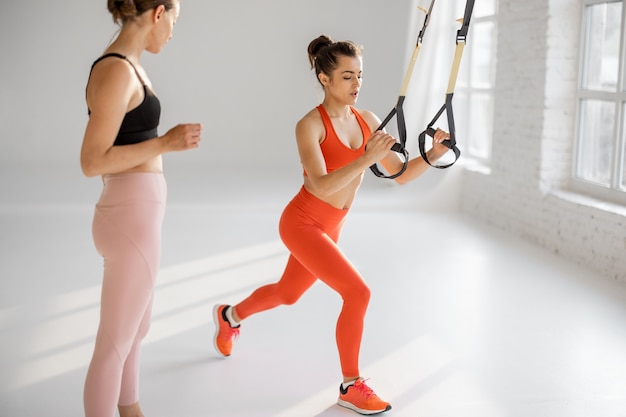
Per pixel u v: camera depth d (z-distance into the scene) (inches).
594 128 222.2
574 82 230.1
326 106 123.0
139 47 97.7
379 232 256.1
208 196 291.3
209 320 166.7
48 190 294.4
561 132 231.9
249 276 201.6
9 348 148.8
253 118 341.7
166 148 92.4
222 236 247.9
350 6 329.4
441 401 125.6
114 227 96.7
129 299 97.9
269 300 137.3
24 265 209.5
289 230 123.0
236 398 126.5
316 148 119.0
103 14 328.2
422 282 196.4
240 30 334.0
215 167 339.3
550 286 191.9
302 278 132.7
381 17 325.7
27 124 331.3
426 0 316.2
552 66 228.4
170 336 156.6
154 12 96.5
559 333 157.8
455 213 288.8
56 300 179.0
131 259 97.0
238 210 282.8
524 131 243.0
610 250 198.8
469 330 159.8
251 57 336.8
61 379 134.2
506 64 253.6
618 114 206.7
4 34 324.2
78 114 332.8
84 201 282.4
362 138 124.4
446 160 300.4
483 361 142.7
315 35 335.6
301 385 132.0
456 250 230.4
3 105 328.8
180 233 252.1
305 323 164.9
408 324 163.9
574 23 227.3
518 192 248.1
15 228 252.7
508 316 168.9
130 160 92.4
